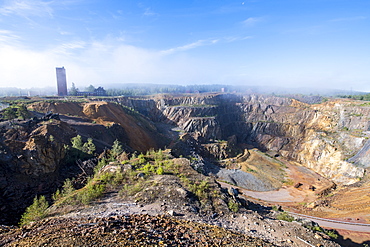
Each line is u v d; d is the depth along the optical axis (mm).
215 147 102125
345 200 53438
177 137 111875
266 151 124062
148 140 90875
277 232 20625
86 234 12516
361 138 85188
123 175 29078
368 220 43312
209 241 14234
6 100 79312
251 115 167000
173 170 32562
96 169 37531
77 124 64250
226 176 70938
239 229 19719
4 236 13594
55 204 22359
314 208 51750
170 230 15125
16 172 33688
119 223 14938
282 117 152750
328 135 104000
